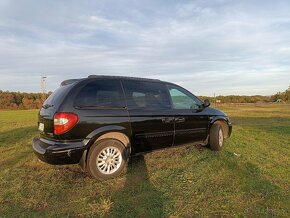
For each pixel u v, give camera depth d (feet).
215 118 22.82
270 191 13.98
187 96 21.54
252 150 23.72
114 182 15.67
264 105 193.77
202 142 22.35
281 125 47.24
